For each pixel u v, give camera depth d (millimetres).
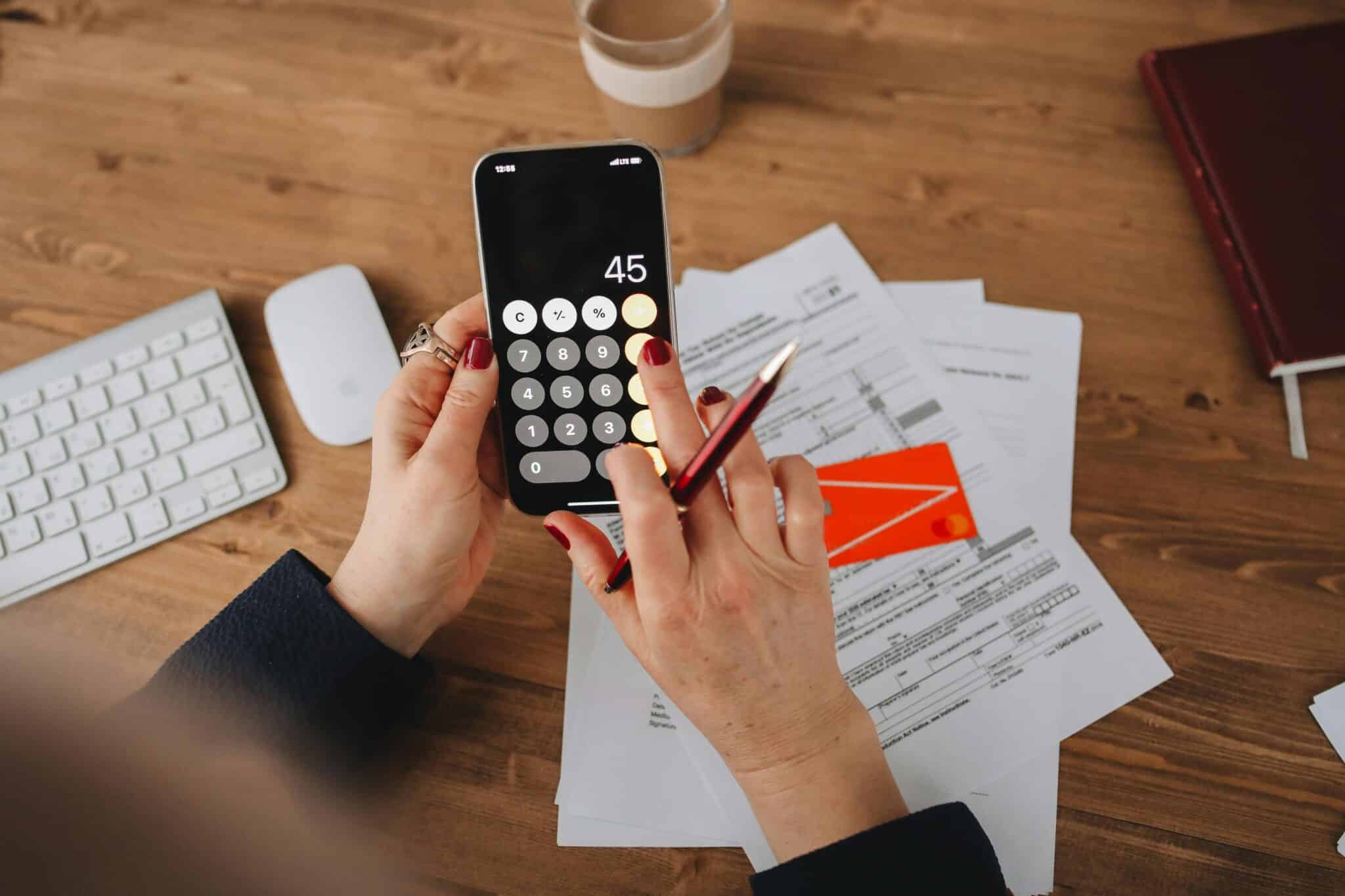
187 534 546
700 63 551
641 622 401
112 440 551
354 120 641
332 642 438
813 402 563
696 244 605
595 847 480
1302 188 556
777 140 626
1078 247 593
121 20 667
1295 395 547
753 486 385
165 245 615
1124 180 605
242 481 547
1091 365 566
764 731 400
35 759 198
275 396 572
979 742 488
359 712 449
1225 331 569
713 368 574
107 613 533
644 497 360
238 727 416
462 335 467
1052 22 640
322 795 431
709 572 380
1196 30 630
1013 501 535
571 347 459
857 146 623
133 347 566
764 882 384
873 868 373
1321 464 538
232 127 641
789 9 654
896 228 604
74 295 606
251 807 229
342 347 556
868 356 571
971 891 374
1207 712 491
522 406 463
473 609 527
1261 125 571
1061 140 617
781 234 605
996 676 500
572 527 426
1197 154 577
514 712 507
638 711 499
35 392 559
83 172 634
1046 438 551
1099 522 533
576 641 516
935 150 620
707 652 379
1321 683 495
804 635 395
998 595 517
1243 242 551
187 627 531
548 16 660
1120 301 580
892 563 526
